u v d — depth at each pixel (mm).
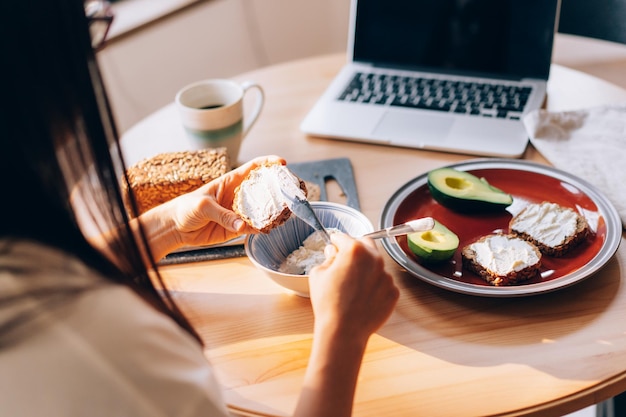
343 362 597
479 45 1233
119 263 546
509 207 934
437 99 1197
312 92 1295
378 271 639
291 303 814
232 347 759
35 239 466
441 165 1042
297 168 1052
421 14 1253
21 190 448
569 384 671
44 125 456
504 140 1069
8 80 434
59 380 475
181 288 856
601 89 1199
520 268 786
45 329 469
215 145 1060
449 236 840
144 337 512
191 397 534
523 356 710
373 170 1046
